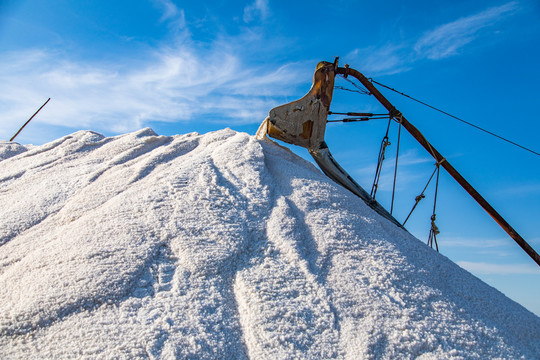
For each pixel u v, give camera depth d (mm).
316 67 8484
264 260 4746
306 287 4430
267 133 8320
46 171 7109
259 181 6203
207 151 7301
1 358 3285
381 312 4234
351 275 4703
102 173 6773
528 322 4828
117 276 4109
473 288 5188
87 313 3740
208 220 5125
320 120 8445
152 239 4707
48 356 3318
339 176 8531
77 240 4660
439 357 3861
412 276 4910
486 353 4090
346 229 5453
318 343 3824
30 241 5012
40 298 3811
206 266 4438
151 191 5664
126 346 3428
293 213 5633
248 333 3842
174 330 3656
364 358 3693
